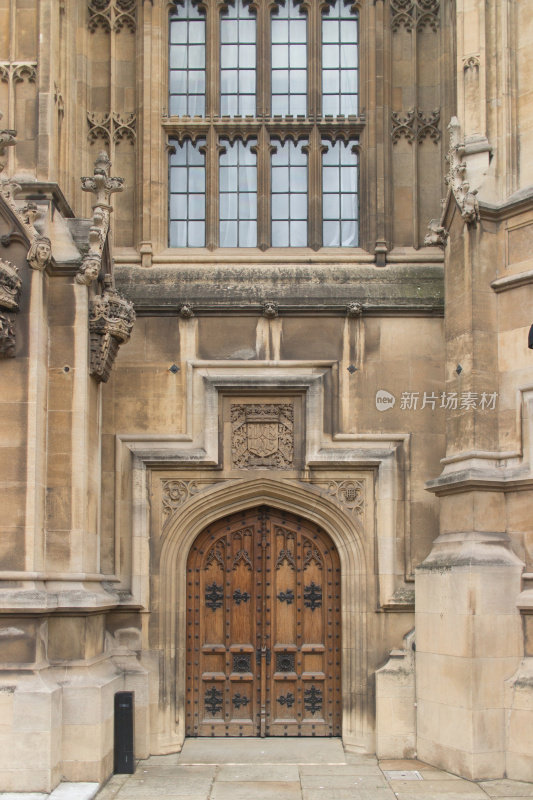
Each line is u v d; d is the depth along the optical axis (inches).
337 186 478.6
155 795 353.1
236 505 443.5
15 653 354.6
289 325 449.1
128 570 431.5
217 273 460.1
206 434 436.5
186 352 446.9
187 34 483.5
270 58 480.7
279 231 476.4
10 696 344.5
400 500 435.8
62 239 392.8
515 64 417.1
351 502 438.9
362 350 446.9
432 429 441.7
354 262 464.4
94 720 359.6
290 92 482.0
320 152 476.4
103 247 402.6
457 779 372.2
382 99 471.2
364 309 446.0
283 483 437.7
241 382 439.2
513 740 369.7
